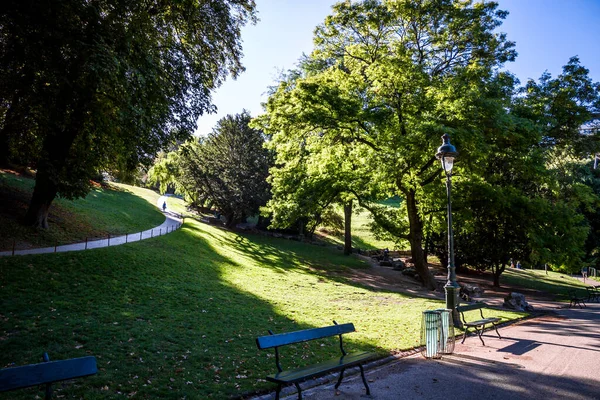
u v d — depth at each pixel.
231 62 23.86
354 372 7.94
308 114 22.53
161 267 20.23
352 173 26.72
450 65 25.89
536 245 24.27
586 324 15.41
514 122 20.48
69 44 14.40
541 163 22.95
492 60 24.89
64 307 11.73
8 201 27.09
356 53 24.92
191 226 39.97
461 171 23.56
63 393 6.10
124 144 18.97
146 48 17.08
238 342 9.96
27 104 16.67
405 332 11.92
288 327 12.16
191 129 21.69
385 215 30.20
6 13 13.27
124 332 9.91
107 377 6.85
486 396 6.64
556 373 8.10
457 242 33.47
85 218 32.72
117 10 15.80
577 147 28.09
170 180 48.00
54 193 24.70
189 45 22.33
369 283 27.20
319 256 37.94
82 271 16.19
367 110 22.09
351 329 7.82
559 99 26.78
